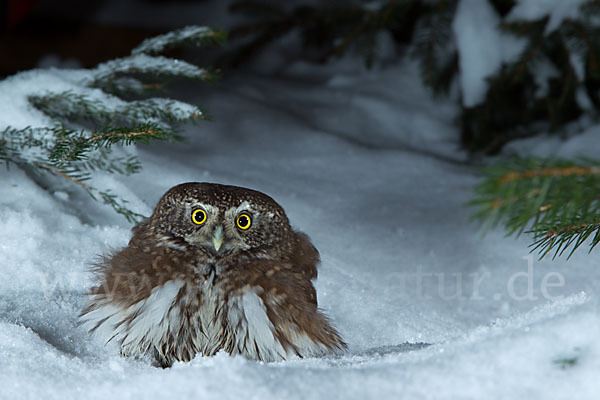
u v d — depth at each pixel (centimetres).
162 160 579
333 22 840
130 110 462
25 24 1113
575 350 216
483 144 738
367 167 678
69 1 1147
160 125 462
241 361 247
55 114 470
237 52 892
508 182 187
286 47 998
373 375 232
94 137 394
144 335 318
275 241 349
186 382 237
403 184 645
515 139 738
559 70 698
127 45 1095
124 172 498
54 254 398
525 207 202
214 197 340
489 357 226
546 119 754
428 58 770
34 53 1052
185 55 940
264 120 764
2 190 433
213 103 795
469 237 543
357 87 884
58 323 338
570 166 191
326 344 337
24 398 247
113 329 321
